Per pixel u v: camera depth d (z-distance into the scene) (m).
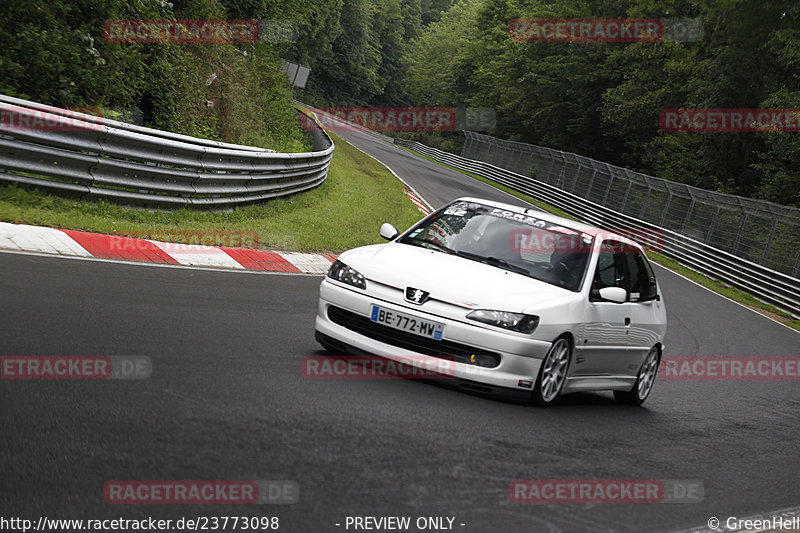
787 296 61.06
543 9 158.12
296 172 47.84
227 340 17.16
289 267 31.11
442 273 16.55
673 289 57.47
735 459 16.28
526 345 15.58
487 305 15.72
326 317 16.75
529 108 161.88
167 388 12.78
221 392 13.05
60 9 36.31
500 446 12.94
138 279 22.00
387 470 10.70
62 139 26.84
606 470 13.12
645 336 20.22
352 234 43.00
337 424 12.33
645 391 21.16
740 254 71.88
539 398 16.28
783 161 93.00
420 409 14.12
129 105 42.88
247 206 39.88
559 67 143.75
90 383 12.43
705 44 105.69
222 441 10.73
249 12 73.06
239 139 57.22
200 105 51.81
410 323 15.78
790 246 65.88
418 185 93.88
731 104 99.38
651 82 117.44
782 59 89.38
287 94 96.69
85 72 36.31
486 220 19.02
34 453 9.47
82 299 18.25
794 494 14.42
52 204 26.67
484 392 15.66
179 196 32.75
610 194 100.50
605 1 137.50
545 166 122.69
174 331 17.00
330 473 10.19
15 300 16.97
